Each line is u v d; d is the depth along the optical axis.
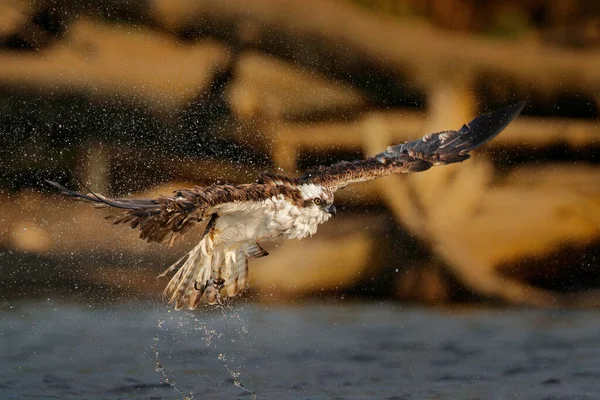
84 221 16.09
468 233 16.02
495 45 20.05
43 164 17.12
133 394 10.12
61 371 10.88
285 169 17.59
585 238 16.12
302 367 11.27
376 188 16.27
